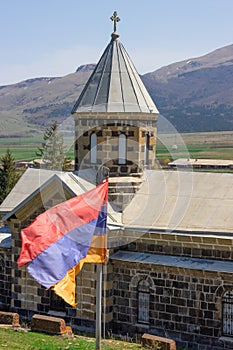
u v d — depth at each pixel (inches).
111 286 1133.7
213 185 1191.6
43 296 1211.9
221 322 1037.2
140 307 1122.7
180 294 1071.6
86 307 1132.5
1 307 1315.2
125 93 1213.7
